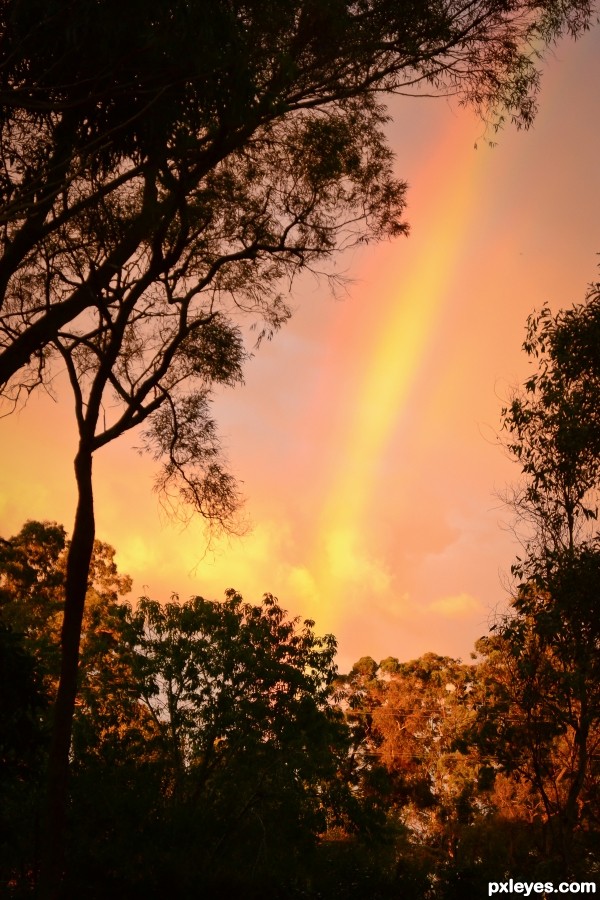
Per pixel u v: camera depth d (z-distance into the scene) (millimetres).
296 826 21375
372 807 23016
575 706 15312
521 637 14836
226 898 17016
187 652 22438
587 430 14227
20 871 17078
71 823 18547
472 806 42906
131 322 16375
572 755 15250
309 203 16984
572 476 14836
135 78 10812
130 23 10070
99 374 15141
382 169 17125
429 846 43656
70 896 16531
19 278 15484
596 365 14500
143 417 15445
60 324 12469
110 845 18281
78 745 20734
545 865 14977
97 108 11570
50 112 11570
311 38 13430
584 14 14648
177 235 16281
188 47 10555
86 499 14930
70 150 11711
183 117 11859
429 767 46562
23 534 38906
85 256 15133
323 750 22359
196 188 15852
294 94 14430
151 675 22281
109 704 22797
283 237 16844
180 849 19047
